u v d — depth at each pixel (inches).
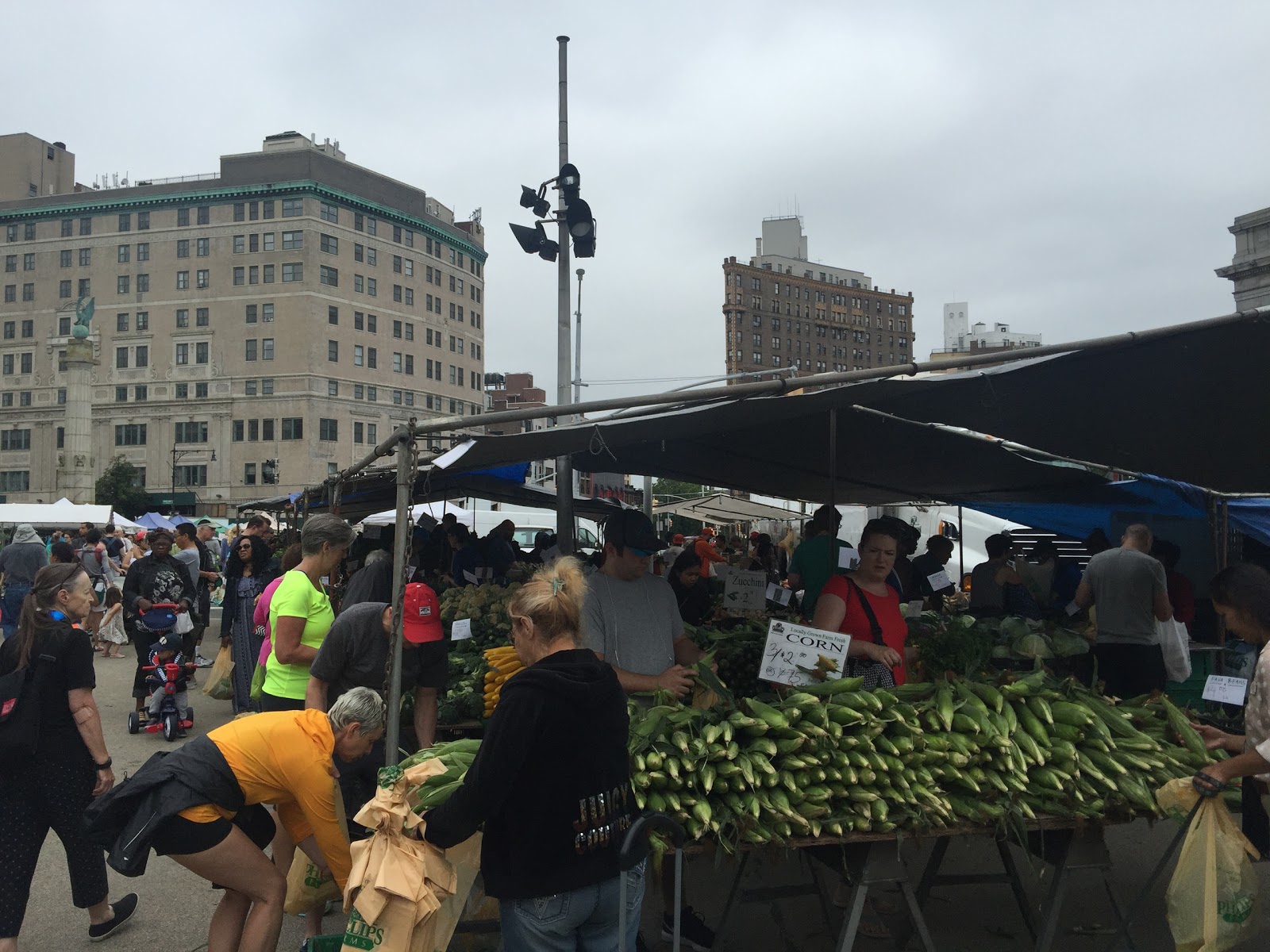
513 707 97.0
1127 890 194.4
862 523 768.9
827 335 5506.9
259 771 128.5
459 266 3732.8
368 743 136.3
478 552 488.7
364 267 3240.7
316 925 165.8
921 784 139.5
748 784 133.6
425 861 111.3
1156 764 146.4
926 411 215.2
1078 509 452.1
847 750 140.0
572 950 100.5
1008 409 209.6
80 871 172.1
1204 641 356.2
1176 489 314.7
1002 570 339.9
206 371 3095.5
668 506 868.6
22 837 158.9
